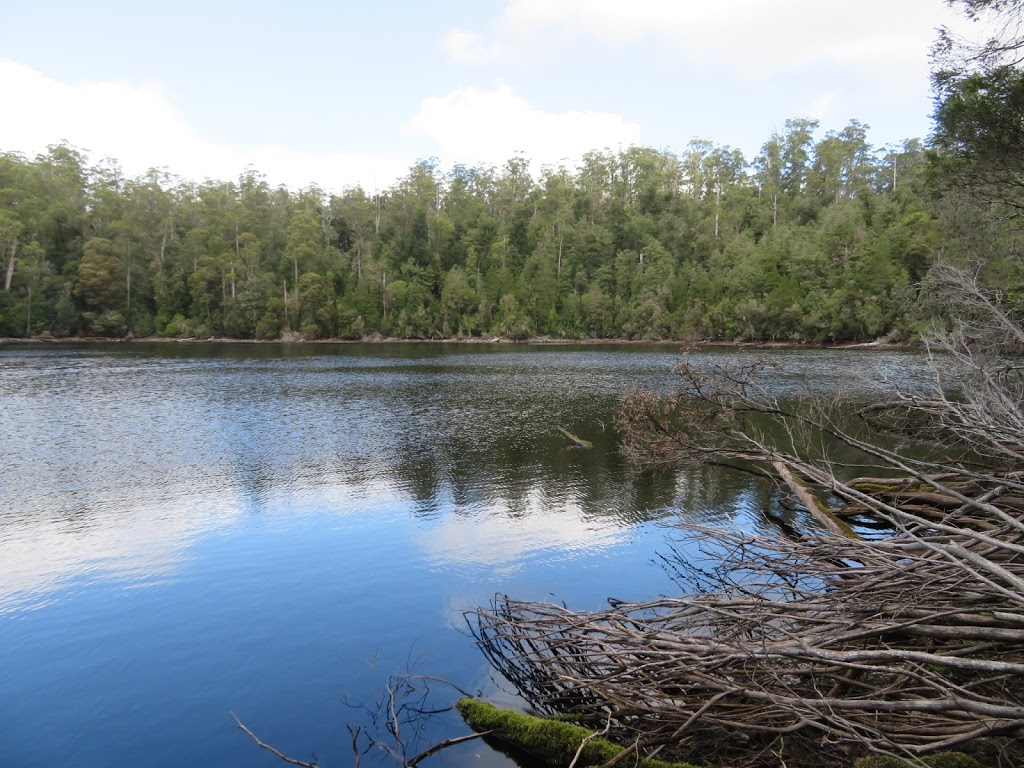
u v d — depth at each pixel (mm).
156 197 91062
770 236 81875
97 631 6816
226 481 13234
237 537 9797
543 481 13070
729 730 4535
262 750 4891
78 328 74875
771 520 10398
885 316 56000
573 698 5371
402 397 27172
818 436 16859
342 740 4988
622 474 13633
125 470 14234
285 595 7688
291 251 84375
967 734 3705
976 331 11656
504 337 82625
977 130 10930
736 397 12766
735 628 5387
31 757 4844
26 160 90188
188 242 84562
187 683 5836
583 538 9594
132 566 8633
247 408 23953
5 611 7297
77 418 21562
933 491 9383
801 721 4148
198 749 4926
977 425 7980
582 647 5672
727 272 78438
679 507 11180
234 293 79250
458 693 5602
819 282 65625
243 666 6117
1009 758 3900
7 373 36156
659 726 4680
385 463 14820
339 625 6910
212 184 101750
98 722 5273
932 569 5391
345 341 81500
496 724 4910
